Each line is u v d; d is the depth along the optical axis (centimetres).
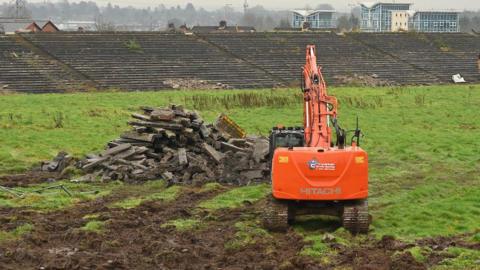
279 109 5181
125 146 2591
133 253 1504
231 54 9025
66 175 2547
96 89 7481
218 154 2562
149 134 2614
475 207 2000
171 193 2238
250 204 2058
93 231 1661
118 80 7819
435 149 3231
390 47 9938
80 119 4509
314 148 1694
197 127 2655
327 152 1636
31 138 3566
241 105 5397
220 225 1786
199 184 2370
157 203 2067
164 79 8012
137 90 7606
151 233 1673
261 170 2428
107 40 8850
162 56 8650
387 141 3541
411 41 10225
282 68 8750
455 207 1980
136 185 2380
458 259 1456
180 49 8944
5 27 12006
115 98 6272
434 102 5806
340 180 1625
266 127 4181
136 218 1833
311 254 1489
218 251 1538
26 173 2656
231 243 1584
